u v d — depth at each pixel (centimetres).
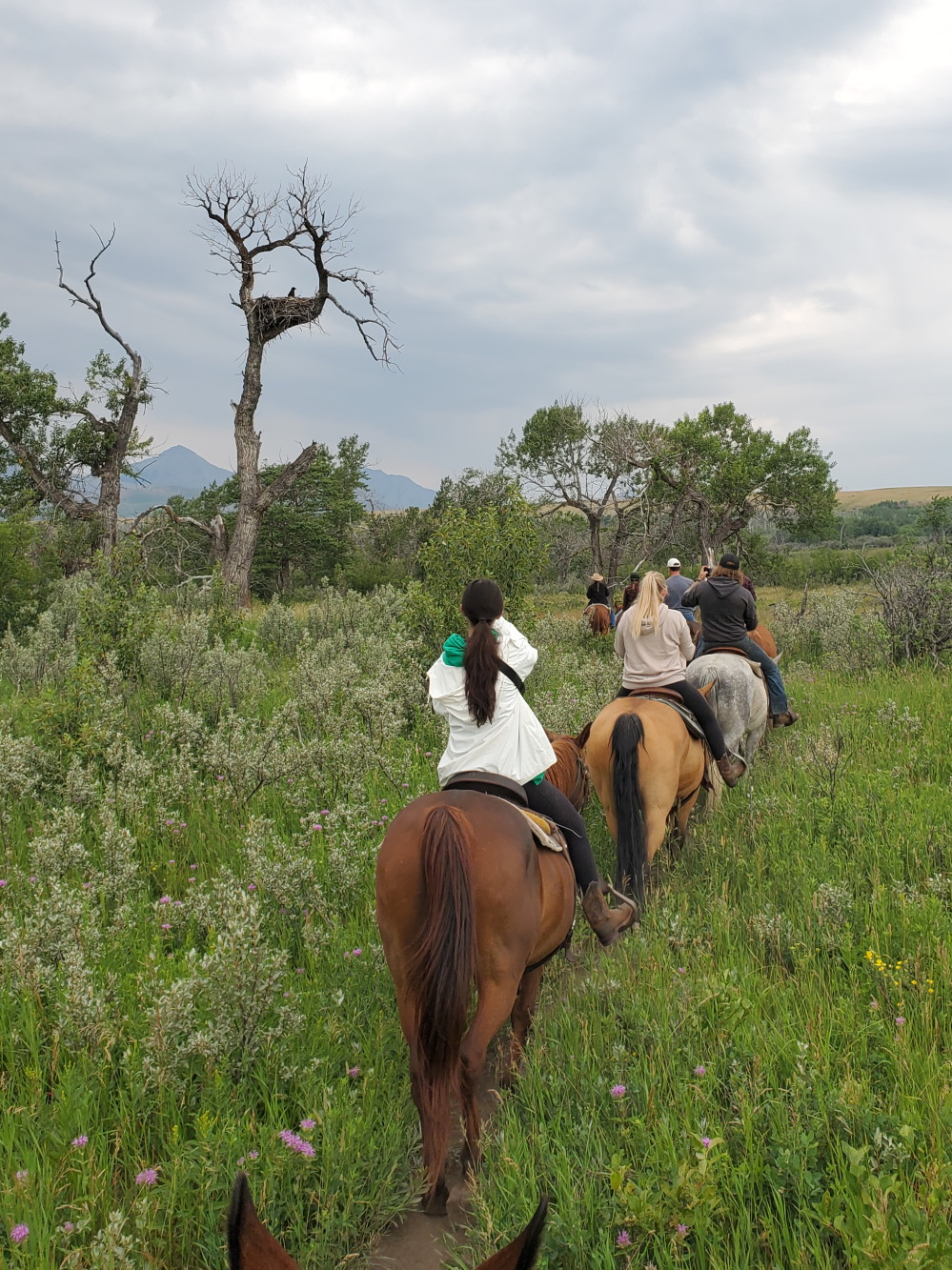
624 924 471
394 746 941
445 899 325
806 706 1154
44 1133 362
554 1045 436
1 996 442
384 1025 446
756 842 680
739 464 4122
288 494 5084
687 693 652
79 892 523
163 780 762
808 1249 304
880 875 600
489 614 420
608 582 4188
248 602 2916
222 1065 393
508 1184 340
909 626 1436
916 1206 301
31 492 3253
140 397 3425
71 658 1259
